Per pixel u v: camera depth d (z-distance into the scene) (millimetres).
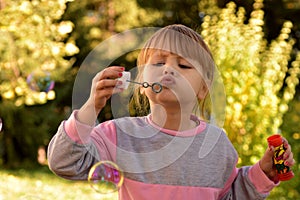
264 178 1800
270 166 1817
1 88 6191
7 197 5121
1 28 5445
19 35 5867
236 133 5125
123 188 1700
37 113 8227
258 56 5246
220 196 1818
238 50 5090
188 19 9648
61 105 8492
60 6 5891
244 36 5258
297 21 10203
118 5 8734
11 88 6168
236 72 5074
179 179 1675
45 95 6004
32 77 3969
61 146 1522
